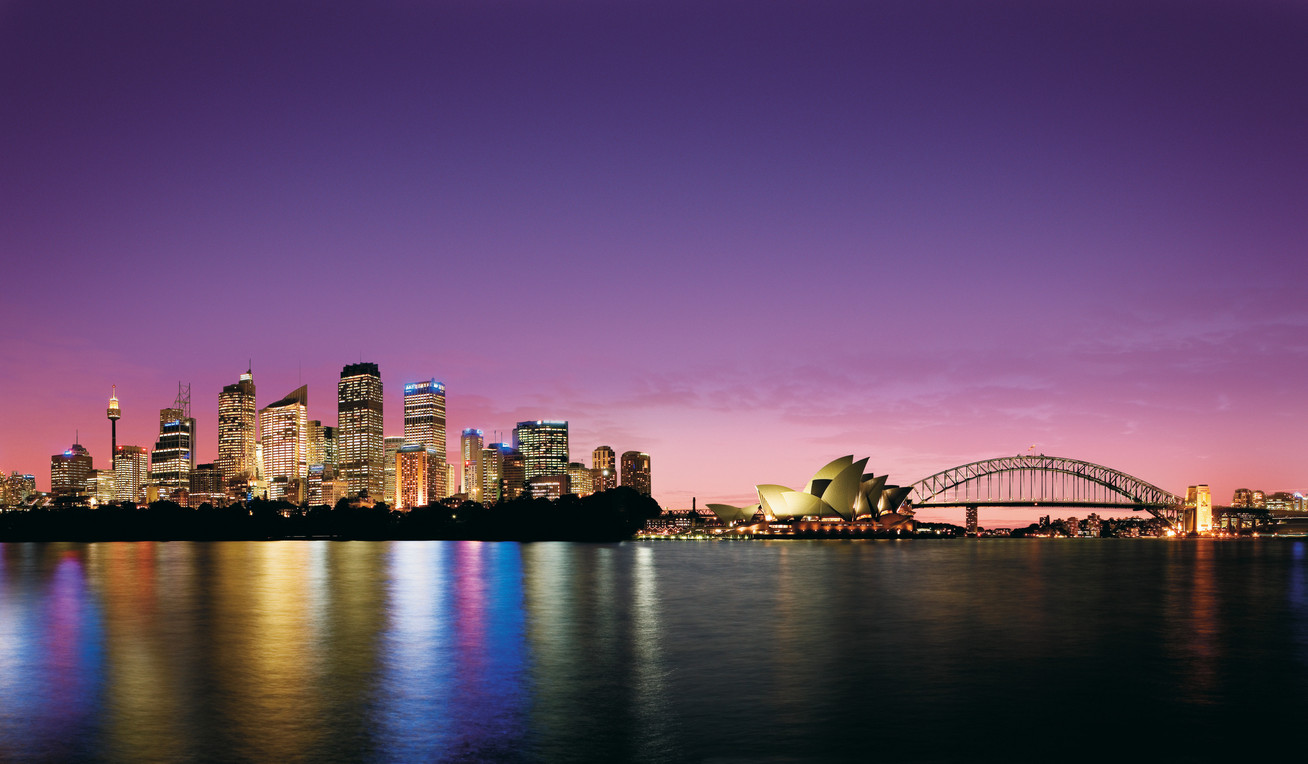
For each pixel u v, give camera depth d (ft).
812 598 293.64
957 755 102.22
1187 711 122.93
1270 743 107.76
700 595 301.02
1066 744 107.14
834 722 116.26
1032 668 155.84
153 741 107.34
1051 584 370.94
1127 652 173.58
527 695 132.16
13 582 365.81
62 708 124.26
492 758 100.63
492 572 429.79
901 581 386.11
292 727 113.60
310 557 609.01
